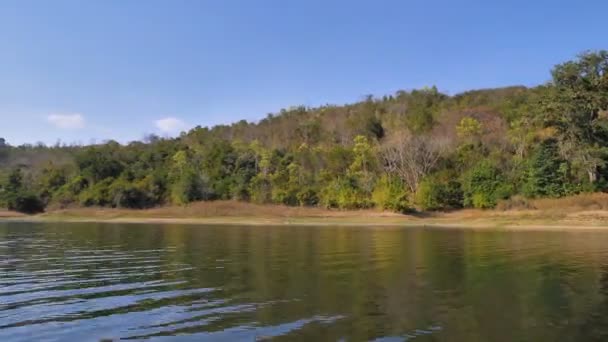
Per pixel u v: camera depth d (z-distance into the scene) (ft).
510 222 165.48
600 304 39.78
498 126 264.93
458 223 174.19
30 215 254.68
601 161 180.86
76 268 61.93
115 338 32.01
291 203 234.79
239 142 309.01
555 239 104.32
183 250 82.74
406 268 59.88
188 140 369.09
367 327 33.42
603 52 188.24
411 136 239.91
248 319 35.78
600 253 75.72
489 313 36.96
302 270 58.54
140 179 276.82
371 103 389.80
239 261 67.21
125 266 63.31
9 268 62.23
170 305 40.63
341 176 236.63
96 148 312.29
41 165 322.55
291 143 328.90
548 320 34.99
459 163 223.92
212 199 254.27
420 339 30.81
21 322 36.04
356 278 52.60
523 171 198.70
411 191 219.82
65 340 31.76
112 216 236.84
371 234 123.95
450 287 47.29
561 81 192.44
